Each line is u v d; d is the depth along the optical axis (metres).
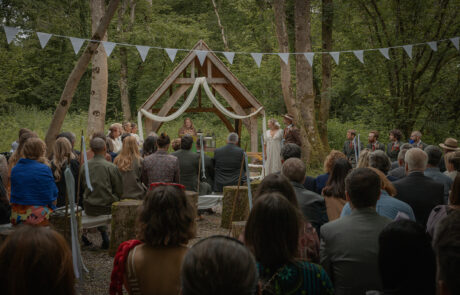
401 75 15.39
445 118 15.82
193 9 31.55
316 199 3.34
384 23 15.24
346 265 2.35
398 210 3.02
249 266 1.28
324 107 17.09
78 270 4.01
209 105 27.94
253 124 12.48
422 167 3.88
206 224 7.23
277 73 23.36
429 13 14.59
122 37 20.69
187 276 1.25
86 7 23.69
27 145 4.20
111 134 8.62
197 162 7.13
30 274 1.29
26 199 4.10
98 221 5.45
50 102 26.27
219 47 29.45
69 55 25.48
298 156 4.63
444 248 1.25
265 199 1.90
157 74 26.39
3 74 18.61
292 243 1.86
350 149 11.35
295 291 1.79
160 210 2.16
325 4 16.41
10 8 21.41
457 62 15.68
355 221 2.46
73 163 5.34
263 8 21.38
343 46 16.83
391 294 1.72
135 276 2.12
